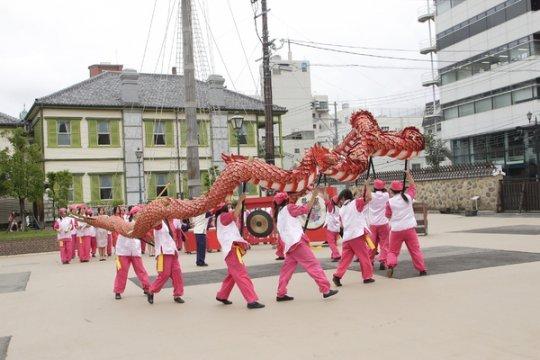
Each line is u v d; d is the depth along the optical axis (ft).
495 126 136.26
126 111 115.96
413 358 17.62
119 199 114.42
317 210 52.65
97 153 113.60
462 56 146.10
